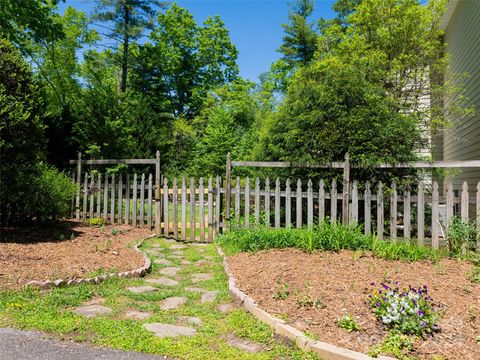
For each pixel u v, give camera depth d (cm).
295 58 2833
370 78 1245
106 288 447
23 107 678
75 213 956
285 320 339
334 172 749
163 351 294
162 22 2848
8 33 1192
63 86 2033
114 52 2336
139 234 833
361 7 1392
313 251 575
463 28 1236
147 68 2584
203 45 2991
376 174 735
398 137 708
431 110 1302
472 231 568
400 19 1334
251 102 2819
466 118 1211
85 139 1189
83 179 1059
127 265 541
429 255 556
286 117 810
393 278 440
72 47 2080
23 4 1181
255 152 916
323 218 687
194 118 2727
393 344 288
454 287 414
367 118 718
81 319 346
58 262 511
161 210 864
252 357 288
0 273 441
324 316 344
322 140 724
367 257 541
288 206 716
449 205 600
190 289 469
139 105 1479
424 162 652
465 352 281
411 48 1338
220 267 565
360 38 1389
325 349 287
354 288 406
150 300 420
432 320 313
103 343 303
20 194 703
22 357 275
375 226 726
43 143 739
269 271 487
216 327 348
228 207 777
